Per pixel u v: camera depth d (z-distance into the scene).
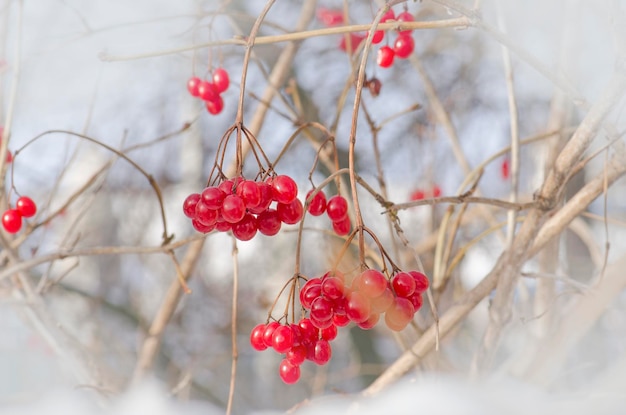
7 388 0.90
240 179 0.49
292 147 1.53
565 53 0.68
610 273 0.60
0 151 0.68
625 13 0.53
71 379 0.87
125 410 0.63
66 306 1.44
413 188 1.26
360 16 1.25
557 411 0.50
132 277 2.12
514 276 0.59
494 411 0.50
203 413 0.65
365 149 1.54
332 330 0.49
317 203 0.55
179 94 1.76
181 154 1.92
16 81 0.67
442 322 0.60
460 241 1.33
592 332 0.80
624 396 0.51
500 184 1.33
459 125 1.40
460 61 1.49
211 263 2.14
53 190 0.75
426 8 0.93
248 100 1.53
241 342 1.86
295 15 1.57
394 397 0.53
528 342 0.73
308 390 1.71
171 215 2.19
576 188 1.03
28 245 1.17
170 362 1.44
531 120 1.28
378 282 0.45
